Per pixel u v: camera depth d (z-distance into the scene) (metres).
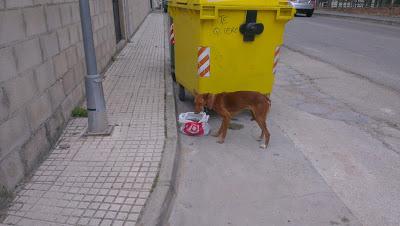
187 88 6.02
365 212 3.34
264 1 5.12
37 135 3.95
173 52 7.45
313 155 4.44
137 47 12.09
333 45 12.34
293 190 3.70
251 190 3.71
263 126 4.63
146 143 4.49
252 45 5.32
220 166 4.20
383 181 3.86
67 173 3.77
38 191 3.43
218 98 4.69
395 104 6.32
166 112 5.59
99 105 4.66
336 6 31.81
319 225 3.17
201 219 3.27
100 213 3.13
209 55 5.21
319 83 7.64
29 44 3.82
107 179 3.67
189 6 5.25
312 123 5.45
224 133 4.78
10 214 3.08
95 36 7.69
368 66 9.12
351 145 4.71
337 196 3.59
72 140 4.56
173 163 4.02
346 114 5.83
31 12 3.90
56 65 4.73
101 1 8.53
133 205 3.25
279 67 9.17
